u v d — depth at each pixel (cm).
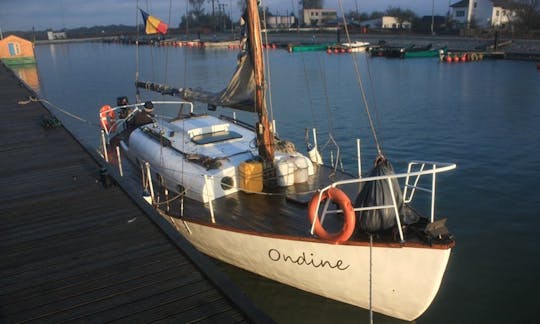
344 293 733
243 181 884
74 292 566
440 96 2994
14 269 631
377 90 3341
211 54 7762
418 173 618
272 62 5803
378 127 2191
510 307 797
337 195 658
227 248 820
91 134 2273
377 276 678
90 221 793
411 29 9262
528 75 3891
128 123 1552
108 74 5178
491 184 1381
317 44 7662
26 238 730
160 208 891
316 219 687
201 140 1038
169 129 1138
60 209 854
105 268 625
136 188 1036
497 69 4388
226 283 561
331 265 703
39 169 1128
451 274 907
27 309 533
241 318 502
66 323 504
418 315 699
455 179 1440
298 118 2450
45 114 1912
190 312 516
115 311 523
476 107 2580
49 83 4469
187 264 629
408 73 4319
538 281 872
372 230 669
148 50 10000
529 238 1040
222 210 845
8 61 6316
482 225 1115
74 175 1070
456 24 8950
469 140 1898
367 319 747
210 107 998
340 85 3647
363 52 7012
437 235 626
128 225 770
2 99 2375
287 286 812
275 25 12400
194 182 902
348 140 1983
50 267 632
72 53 10100
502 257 965
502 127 2097
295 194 871
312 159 1072
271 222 784
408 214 692
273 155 908
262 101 859
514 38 6581
